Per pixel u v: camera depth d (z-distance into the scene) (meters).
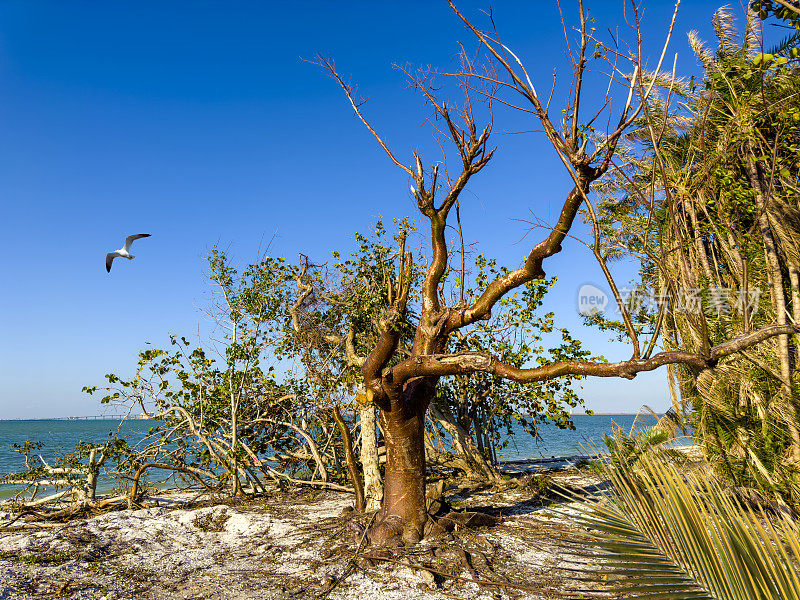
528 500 13.23
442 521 9.87
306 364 16.55
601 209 11.65
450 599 7.10
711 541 3.07
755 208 10.31
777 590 2.88
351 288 15.99
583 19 4.92
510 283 8.65
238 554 9.55
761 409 10.23
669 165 10.07
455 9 5.05
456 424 17.61
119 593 7.62
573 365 6.85
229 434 16.02
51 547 9.64
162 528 11.27
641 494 3.43
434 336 9.33
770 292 10.73
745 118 9.73
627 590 3.15
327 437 17.11
